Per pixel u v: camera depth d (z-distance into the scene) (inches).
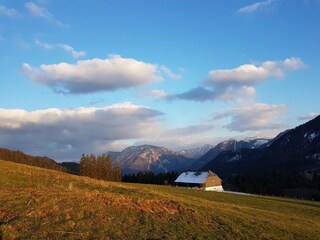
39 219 960.3
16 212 986.7
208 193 3334.2
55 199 1147.3
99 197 1284.4
